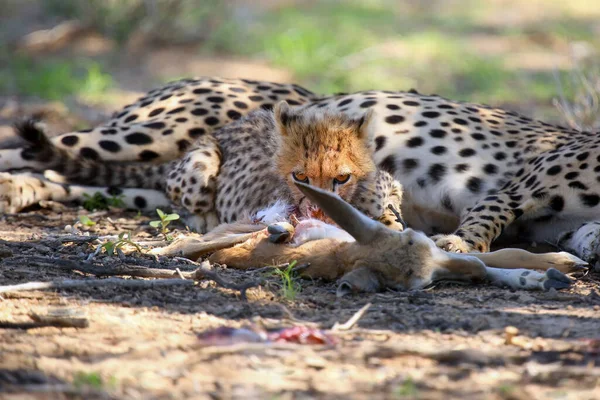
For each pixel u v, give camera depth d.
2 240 9.27
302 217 9.44
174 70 24.55
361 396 5.46
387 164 11.41
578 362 6.09
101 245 8.97
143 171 12.48
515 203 10.43
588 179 10.32
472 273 8.16
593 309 7.52
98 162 12.41
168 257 9.08
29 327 6.71
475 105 12.17
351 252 8.05
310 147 9.40
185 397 5.39
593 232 9.91
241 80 13.49
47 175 12.24
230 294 7.75
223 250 8.77
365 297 7.74
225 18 30.09
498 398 5.43
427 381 5.73
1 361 5.93
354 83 23.36
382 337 6.63
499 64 25.44
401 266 7.91
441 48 27.36
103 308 7.23
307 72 24.50
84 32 27.72
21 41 26.52
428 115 11.66
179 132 12.56
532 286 8.18
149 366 5.92
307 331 6.49
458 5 39.75
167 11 27.53
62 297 7.47
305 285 8.14
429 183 11.32
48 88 20.83
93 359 6.06
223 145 11.58
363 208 9.72
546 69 25.34
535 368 5.88
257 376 5.77
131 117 13.00
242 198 10.54
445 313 7.29
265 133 10.77
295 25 29.89
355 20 31.88
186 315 7.12
